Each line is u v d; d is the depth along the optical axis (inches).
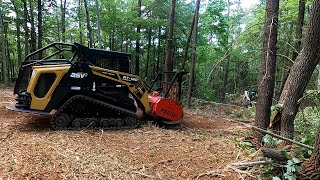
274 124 197.5
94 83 245.8
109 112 254.2
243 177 155.6
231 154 197.5
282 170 149.4
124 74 259.6
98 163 165.2
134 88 265.6
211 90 603.2
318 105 215.0
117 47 731.4
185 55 511.5
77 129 237.5
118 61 262.7
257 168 163.0
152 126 268.7
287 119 187.0
